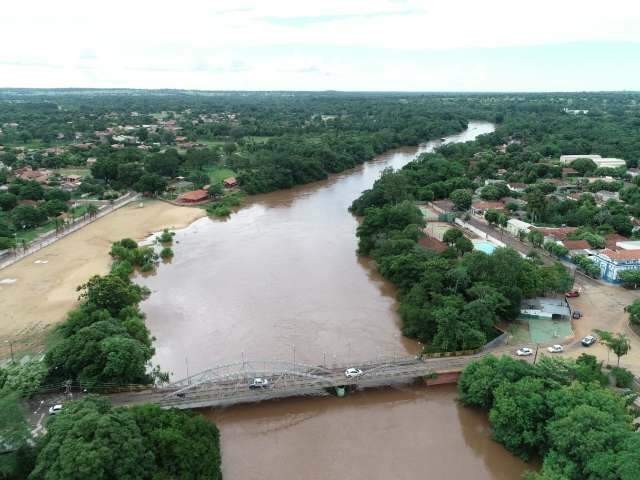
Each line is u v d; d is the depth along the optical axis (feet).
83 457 168.45
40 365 246.06
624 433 191.83
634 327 334.85
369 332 336.70
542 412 223.30
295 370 280.31
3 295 379.96
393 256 417.69
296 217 630.33
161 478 180.75
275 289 407.44
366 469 220.02
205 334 332.80
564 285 375.66
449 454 230.07
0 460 179.32
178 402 247.91
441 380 279.28
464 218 580.71
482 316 306.55
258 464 222.07
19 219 533.96
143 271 442.09
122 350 251.80
